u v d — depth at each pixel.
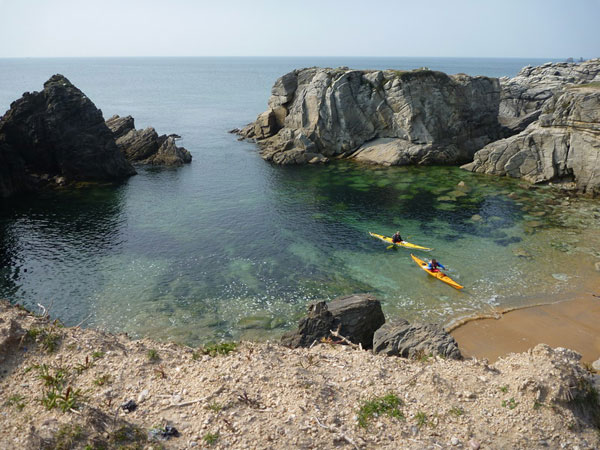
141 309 24.92
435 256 31.95
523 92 80.94
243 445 9.02
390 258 31.77
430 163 60.03
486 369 11.91
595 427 10.16
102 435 8.94
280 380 11.14
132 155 61.50
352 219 39.84
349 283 28.08
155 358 12.12
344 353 13.38
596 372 18.36
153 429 9.36
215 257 31.83
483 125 66.00
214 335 22.45
